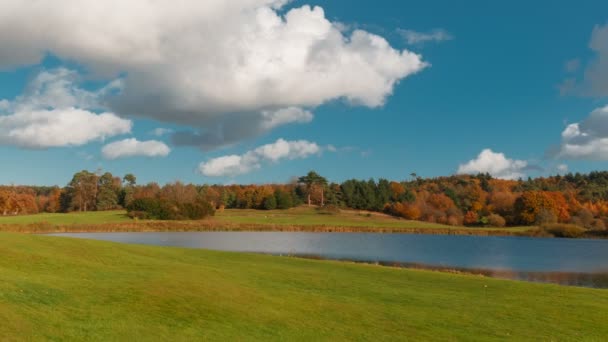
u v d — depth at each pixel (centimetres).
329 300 2094
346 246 6975
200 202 12000
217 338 1421
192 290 1939
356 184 17212
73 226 8975
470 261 5391
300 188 17650
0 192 13625
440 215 14512
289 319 1711
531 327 1838
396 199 16650
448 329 1748
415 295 2370
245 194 16050
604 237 10175
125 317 1503
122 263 2586
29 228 8575
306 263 3525
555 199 12938
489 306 2188
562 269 4725
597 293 2667
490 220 13075
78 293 1709
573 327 1864
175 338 1374
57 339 1227
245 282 2345
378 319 1827
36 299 1557
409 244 7700
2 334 1190
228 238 7969
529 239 9544
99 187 15788
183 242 6981
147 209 11088
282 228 10488
